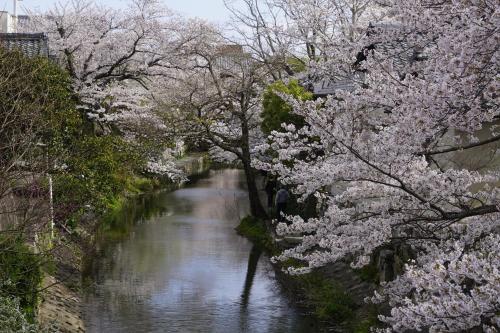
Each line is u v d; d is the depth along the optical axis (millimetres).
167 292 13602
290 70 22016
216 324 11391
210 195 30844
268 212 22031
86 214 19922
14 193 10594
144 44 23453
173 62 23234
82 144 15336
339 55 10961
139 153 20328
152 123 21828
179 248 18234
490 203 7215
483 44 5352
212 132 20672
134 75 23859
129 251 17750
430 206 7156
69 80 16703
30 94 13125
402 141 6742
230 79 21922
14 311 7695
